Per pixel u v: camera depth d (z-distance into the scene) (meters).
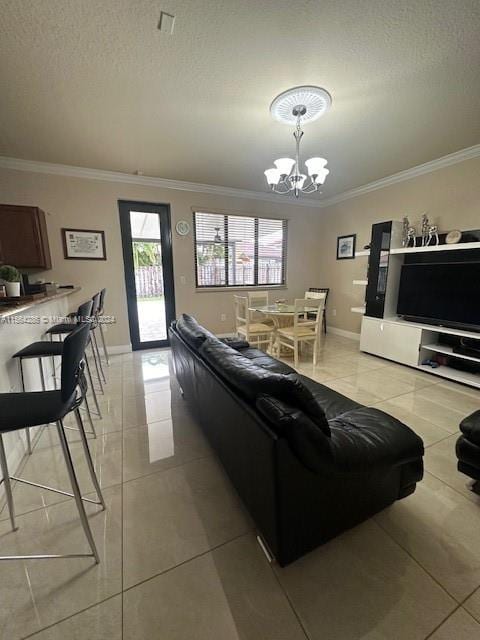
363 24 1.50
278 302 4.32
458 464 1.48
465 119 2.41
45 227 3.31
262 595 1.02
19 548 1.20
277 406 1.00
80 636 0.91
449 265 2.96
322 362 3.60
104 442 1.96
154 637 0.90
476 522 1.30
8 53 1.64
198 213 4.30
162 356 3.96
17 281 1.89
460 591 1.02
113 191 3.71
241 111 2.28
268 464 0.97
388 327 3.53
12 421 1.02
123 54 1.67
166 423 2.21
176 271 4.26
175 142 2.80
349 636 0.90
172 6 1.38
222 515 1.36
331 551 1.17
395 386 2.83
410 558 1.14
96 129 2.53
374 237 3.71
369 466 1.10
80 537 1.26
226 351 1.56
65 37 1.54
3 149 2.92
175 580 1.07
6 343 1.71
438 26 1.51
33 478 1.61
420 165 3.45
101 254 3.75
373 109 2.26
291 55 1.71
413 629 0.91
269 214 4.80
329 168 3.54
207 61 1.74
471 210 3.07
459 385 2.84
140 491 1.52
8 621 0.95
